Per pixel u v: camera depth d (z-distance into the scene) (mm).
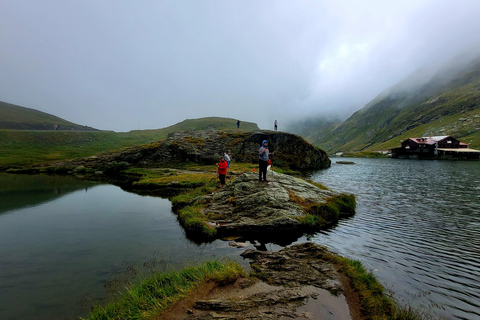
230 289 7262
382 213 18875
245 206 16969
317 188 22234
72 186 34281
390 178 44375
